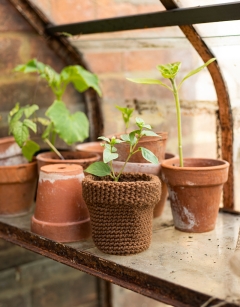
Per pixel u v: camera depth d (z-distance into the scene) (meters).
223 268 0.91
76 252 0.99
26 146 1.22
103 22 1.20
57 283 1.51
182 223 1.08
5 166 1.17
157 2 1.24
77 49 1.40
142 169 1.10
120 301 1.59
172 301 0.85
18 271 1.44
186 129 1.32
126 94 1.42
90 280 1.58
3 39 1.31
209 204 1.06
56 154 1.25
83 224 1.06
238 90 1.14
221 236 1.05
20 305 1.45
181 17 1.05
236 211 1.18
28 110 1.16
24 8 1.31
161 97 1.35
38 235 1.06
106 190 0.95
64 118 1.21
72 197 1.06
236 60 1.10
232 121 1.18
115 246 0.97
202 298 0.82
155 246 1.01
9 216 1.21
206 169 1.04
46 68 1.24
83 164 1.16
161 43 1.27
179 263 0.93
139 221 0.97
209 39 1.09
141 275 0.89
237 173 1.21
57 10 1.34
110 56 1.41
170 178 1.06
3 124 1.34
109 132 1.46
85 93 1.45
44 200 1.06
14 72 1.34
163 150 1.13
